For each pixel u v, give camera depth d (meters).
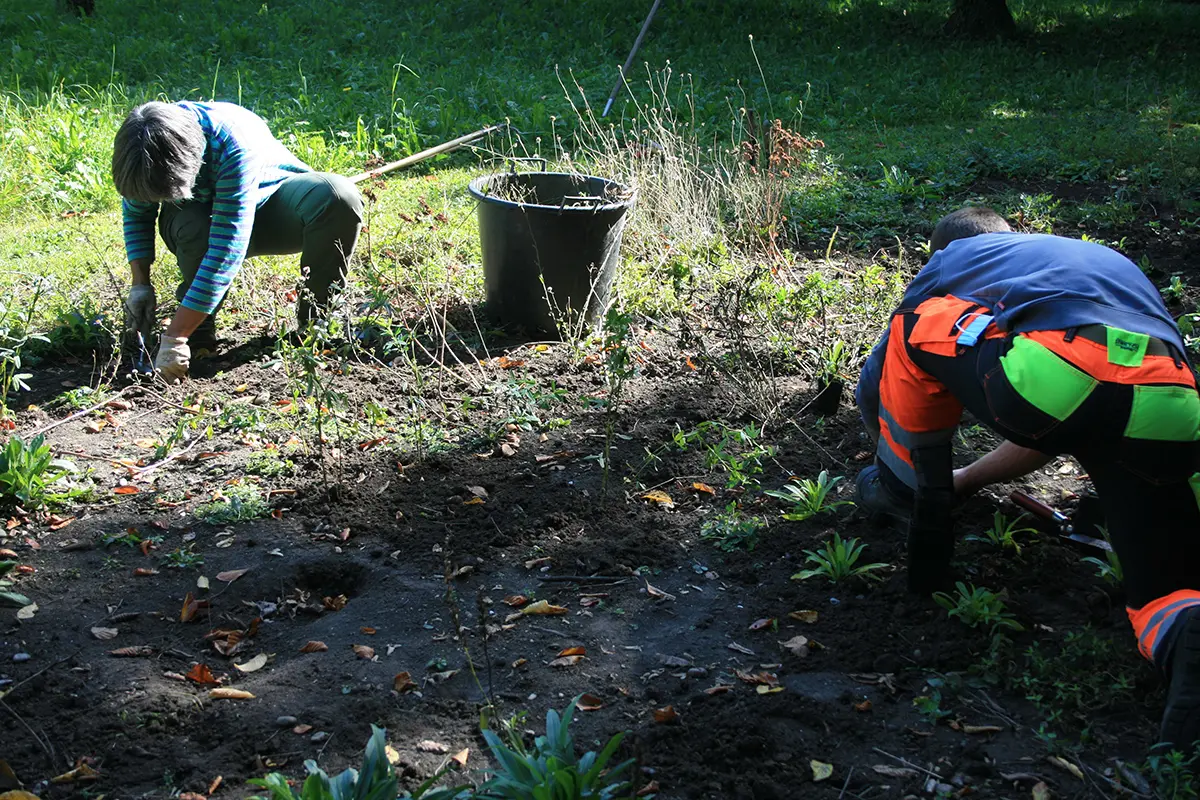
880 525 3.66
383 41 13.38
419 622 3.24
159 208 5.02
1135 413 2.51
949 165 8.41
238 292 5.67
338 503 3.88
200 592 3.41
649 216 6.56
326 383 4.75
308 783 2.26
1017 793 2.54
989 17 15.32
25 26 13.93
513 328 5.48
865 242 6.84
